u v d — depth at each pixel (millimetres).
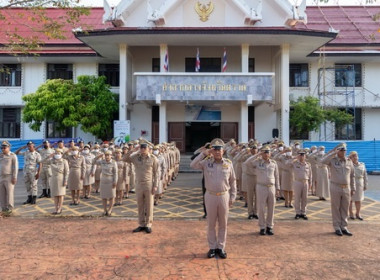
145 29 16250
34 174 9641
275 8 17844
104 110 17219
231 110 20250
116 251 5688
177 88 16750
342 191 6762
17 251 5688
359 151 17047
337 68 20797
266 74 16734
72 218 7988
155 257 5422
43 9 10211
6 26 20859
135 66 20203
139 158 6930
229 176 5633
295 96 20734
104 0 17125
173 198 10578
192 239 6379
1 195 8477
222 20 17641
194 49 20156
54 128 20844
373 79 21016
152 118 20516
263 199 6758
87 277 4664
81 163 9602
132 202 9914
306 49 18797
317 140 20516
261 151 6938
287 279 4613
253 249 5828
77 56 19953
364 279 4629
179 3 17438
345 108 20656
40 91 17094
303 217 8039
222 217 5484
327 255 5547
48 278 4633
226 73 16766
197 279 4598
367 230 7082
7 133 21156
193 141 24906
